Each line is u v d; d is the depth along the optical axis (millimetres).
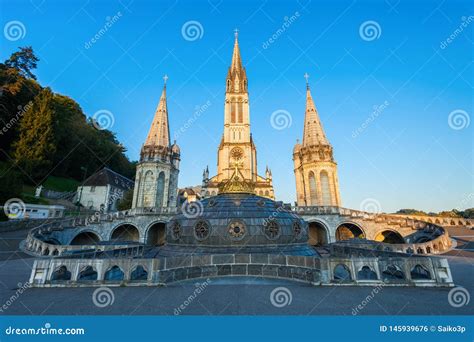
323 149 46656
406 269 9977
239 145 77750
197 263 11141
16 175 38438
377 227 36812
